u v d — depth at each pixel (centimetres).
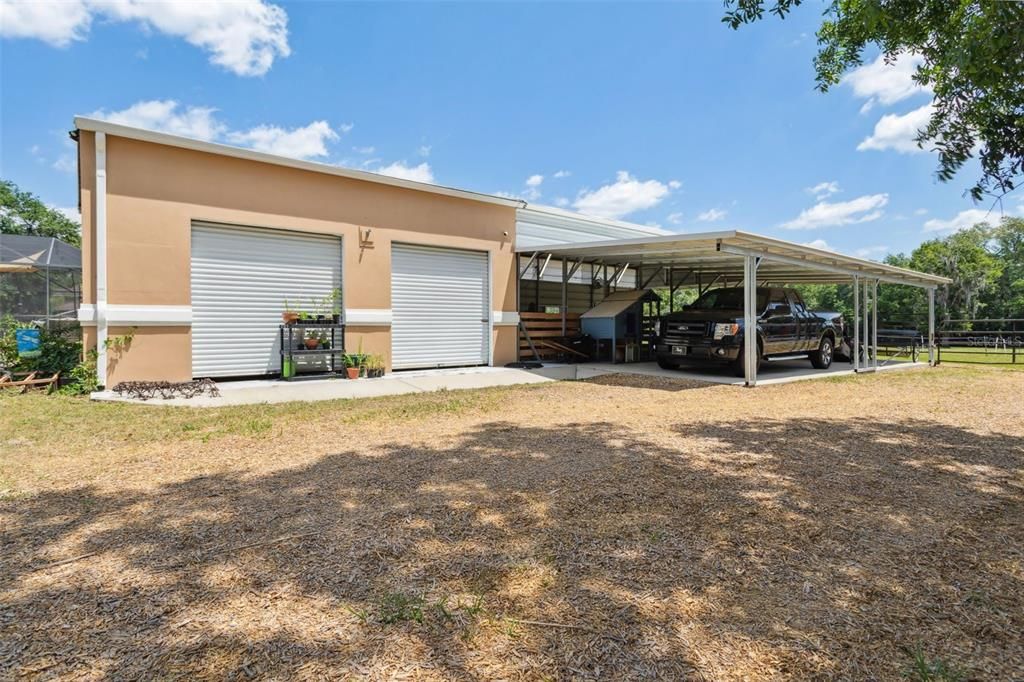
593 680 169
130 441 495
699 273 1650
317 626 199
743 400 775
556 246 1150
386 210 1020
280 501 334
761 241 903
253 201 873
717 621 204
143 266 780
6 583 229
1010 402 764
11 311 1262
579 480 379
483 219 1171
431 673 172
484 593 224
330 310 963
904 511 323
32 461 426
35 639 189
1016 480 388
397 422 595
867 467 420
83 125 732
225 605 213
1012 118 327
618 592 226
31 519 303
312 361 952
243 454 450
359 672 173
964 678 171
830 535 287
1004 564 255
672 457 445
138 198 775
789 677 171
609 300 1404
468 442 496
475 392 856
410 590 226
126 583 230
